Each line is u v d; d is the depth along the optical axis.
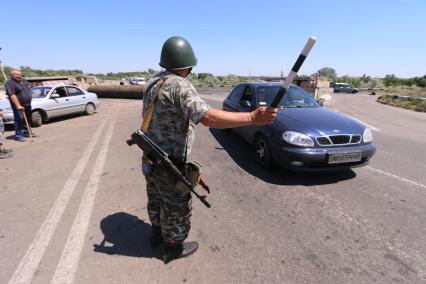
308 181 4.12
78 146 6.32
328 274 2.25
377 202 3.49
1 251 2.57
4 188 3.97
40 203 3.49
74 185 4.04
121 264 2.37
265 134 4.33
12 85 6.76
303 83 17.41
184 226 2.24
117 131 8.08
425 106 17.41
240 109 5.80
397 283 2.17
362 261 2.42
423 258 2.46
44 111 9.50
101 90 23.19
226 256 2.46
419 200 3.55
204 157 5.32
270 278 2.21
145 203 3.45
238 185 3.97
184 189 2.05
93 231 2.87
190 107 1.76
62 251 2.55
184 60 1.88
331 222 3.03
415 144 6.77
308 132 3.85
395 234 2.82
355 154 3.87
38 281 2.20
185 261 2.40
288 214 3.19
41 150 5.99
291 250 2.55
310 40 1.46
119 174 4.44
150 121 2.00
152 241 2.59
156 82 1.95
